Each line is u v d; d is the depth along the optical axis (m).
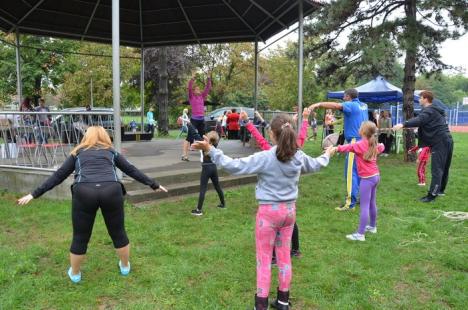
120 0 11.65
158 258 4.39
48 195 6.89
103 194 3.60
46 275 3.93
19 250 4.55
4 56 20.50
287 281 3.33
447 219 6.09
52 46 20.91
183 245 4.82
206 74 33.97
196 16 12.19
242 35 12.84
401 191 8.21
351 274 4.09
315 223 5.78
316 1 9.46
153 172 7.57
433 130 7.17
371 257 4.50
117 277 3.93
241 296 3.62
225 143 14.18
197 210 6.04
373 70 14.88
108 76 27.86
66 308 3.37
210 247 4.72
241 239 5.01
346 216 6.16
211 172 6.09
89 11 11.77
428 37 12.09
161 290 3.67
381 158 13.88
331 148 3.59
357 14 13.45
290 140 3.10
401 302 3.53
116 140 6.62
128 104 33.19
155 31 13.34
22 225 5.50
